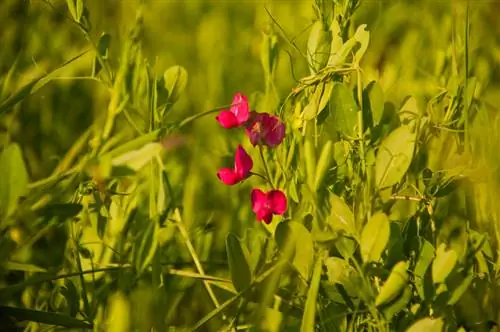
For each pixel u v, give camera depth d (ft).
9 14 5.80
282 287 4.35
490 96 4.75
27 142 5.32
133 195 4.42
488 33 6.03
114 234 4.40
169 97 4.36
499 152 4.32
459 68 4.66
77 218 4.37
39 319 4.07
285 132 4.30
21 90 4.18
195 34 7.51
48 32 5.99
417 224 4.27
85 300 4.20
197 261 4.37
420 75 5.64
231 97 6.14
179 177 4.89
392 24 7.25
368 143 4.25
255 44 6.93
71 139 5.40
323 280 4.17
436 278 4.11
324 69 4.22
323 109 4.33
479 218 4.42
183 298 4.55
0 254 4.04
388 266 4.12
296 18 7.36
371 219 4.03
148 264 4.13
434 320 4.05
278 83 6.23
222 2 8.32
